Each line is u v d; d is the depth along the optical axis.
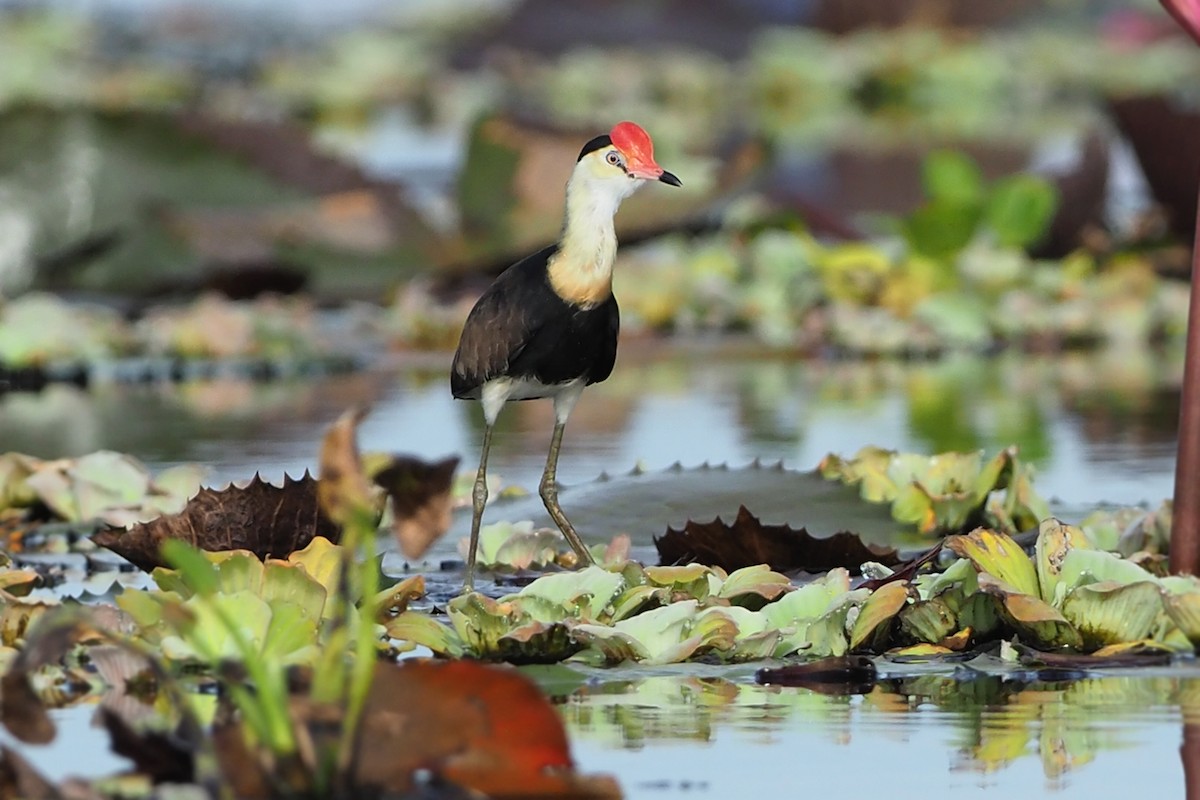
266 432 13.87
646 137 8.28
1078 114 40.34
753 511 9.63
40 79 41.78
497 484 10.37
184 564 5.18
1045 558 7.21
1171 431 13.53
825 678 6.78
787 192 25.22
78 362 18.23
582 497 9.96
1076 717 6.21
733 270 22.02
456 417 14.87
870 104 43.59
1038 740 5.94
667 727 6.09
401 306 20.64
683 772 5.59
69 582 8.84
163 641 6.48
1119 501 10.54
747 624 7.17
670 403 15.59
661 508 9.74
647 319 21.34
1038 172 23.33
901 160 29.88
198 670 6.54
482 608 6.92
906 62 43.62
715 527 8.45
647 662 6.95
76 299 21.30
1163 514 8.62
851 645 7.06
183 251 21.48
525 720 5.21
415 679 5.24
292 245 21.70
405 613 7.10
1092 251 22.77
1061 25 52.31
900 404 15.27
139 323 19.52
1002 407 14.98
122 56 51.00
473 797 5.12
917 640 7.27
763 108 43.22
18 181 21.58
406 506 5.36
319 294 21.61
